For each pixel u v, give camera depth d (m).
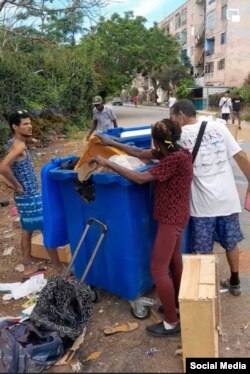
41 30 12.47
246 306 3.35
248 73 38.31
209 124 3.09
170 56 40.59
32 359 2.64
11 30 11.02
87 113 20.80
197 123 3.11
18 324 2.95
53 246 3.57
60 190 3.43
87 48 26.83
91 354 2.85
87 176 2.99
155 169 2.73
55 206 3.48
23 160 3.71
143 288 3.28
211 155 3.07
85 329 3.06
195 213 3.17
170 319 2.96
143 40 35.12
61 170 3.31
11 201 6.98
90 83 20.61
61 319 2.86
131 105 59.19
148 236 3.23
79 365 2.71
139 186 3.04
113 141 3.33
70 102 18.73
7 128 10.99
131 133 4.45
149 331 3.02
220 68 40.78
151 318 3.22
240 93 27.09
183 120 3.13
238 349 2.83
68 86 18.27
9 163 3.57
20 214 3.86
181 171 2.73
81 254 3.41
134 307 3.24
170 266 3.09
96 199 3.16
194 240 3.25
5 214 6.24
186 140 3.06
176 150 2.75
